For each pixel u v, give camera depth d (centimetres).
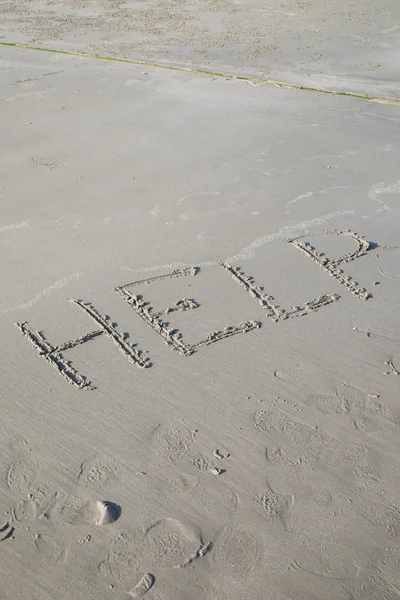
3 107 363
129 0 590
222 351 194
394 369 187
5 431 167
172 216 260
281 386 181
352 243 243
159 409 174
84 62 435
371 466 158
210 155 309
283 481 155
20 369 187
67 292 218
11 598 131
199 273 227
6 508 148
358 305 212
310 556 138
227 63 433
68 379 183
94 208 266
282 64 430
